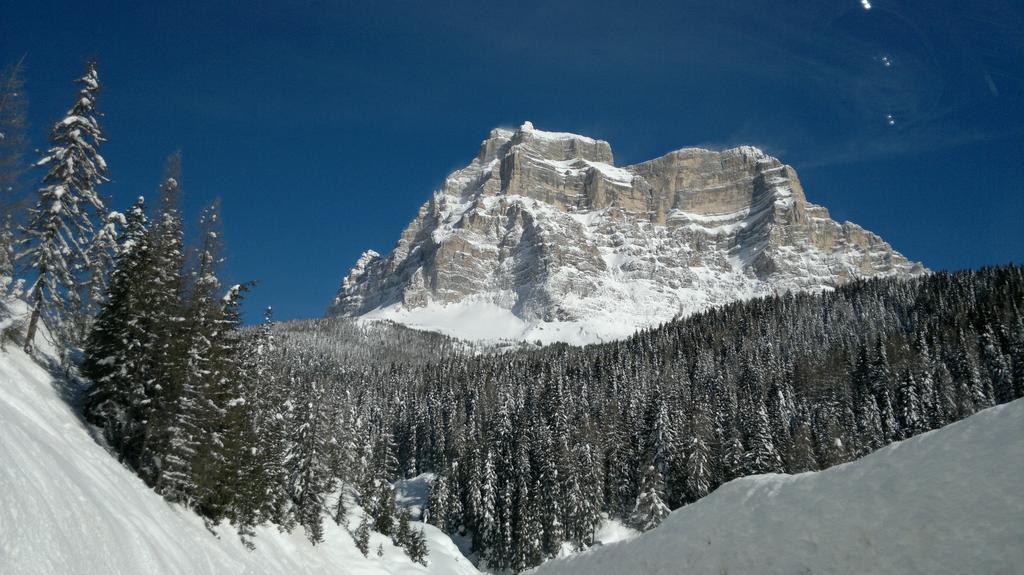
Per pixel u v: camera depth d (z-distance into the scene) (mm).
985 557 14977
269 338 54312
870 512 18234
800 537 19438
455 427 113812
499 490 86500
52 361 36875
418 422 126375
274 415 52531
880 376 104500
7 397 26484
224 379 39781
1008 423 17172
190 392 35562
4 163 31078
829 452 79625
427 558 72250
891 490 18250
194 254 40062
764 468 74688
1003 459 16438
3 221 32406
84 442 30406
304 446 56750
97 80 36562
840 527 18625
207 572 29344
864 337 138125
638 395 108375
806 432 85750
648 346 160500
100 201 36406
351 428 77562
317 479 57094
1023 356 99000
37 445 22219
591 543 80625
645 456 85312
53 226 33875
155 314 35531
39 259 33875
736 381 121750
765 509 21516
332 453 67000
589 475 83750
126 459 34250
